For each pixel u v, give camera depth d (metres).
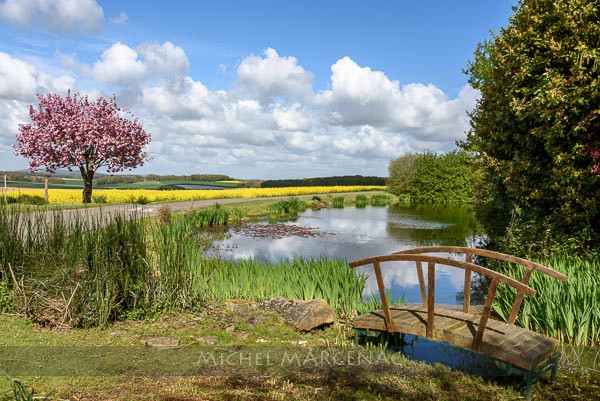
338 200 43.19
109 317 6.00
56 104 30.05
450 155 46.28
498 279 4.35
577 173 8.44
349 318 6.77
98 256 5.96
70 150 28.89
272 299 7.02
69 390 3.71
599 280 6.25
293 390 4.09
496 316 6.41
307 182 77.00
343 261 7.80
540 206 10.16
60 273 5.98
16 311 5.87
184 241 7.37
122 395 3.70
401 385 4.39
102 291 5.81
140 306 6.32
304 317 6.11
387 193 59.97
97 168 30.41
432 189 45.88
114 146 30.59
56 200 31.30
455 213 33.09
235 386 4.10
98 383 3.94
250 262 8.48
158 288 6.50
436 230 21.47
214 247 15.65
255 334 5.83
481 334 4.47
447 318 5.26
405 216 29.98
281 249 15.50
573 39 8.79
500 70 10.79
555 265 6.91
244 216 27.62
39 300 5.78
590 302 5.74
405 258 5.04
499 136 10.88
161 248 7.02
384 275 10.99
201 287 7.08
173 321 6.12
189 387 3.97
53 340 5.03
